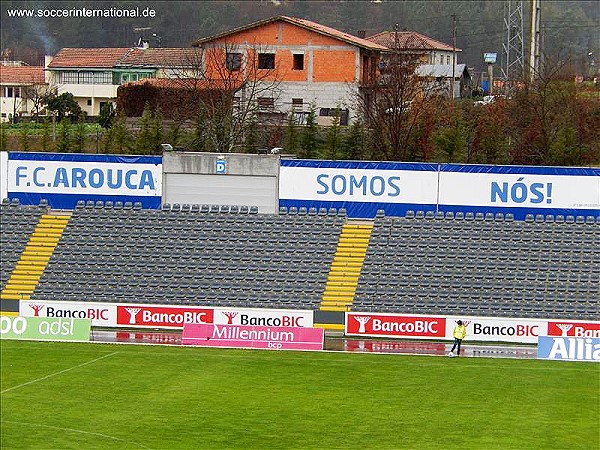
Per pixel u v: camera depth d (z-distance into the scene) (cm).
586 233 12812
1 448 7919
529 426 8544
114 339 11688
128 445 8019
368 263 12738
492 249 12750
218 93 18462
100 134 18362
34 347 11275
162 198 13500
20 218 13562
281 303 12350
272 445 8044
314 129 15962
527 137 15925
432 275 12531
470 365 10612
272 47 19750
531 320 11544
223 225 13262
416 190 13112
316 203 13288
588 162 16075
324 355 11038
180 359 10806
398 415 8862
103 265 12975
